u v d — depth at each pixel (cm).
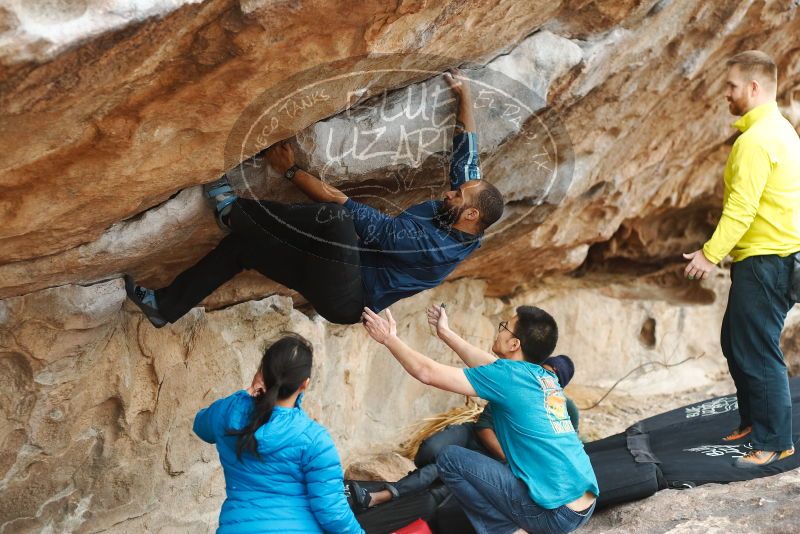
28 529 355
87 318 312
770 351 393
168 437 390
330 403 486
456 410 558
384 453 497
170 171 255
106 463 370
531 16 313
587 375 646
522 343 352
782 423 400
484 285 583
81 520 371
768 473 401
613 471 408
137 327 361
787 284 380
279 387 273
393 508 414
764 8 420
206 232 319
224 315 402
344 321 316
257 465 274
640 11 364
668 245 680
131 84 207
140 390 370
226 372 404
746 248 385
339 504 278
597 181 503
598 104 416
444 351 561
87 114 211
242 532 272
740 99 383
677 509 380
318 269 300
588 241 571
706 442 447
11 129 202
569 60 345
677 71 429
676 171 564
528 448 345
